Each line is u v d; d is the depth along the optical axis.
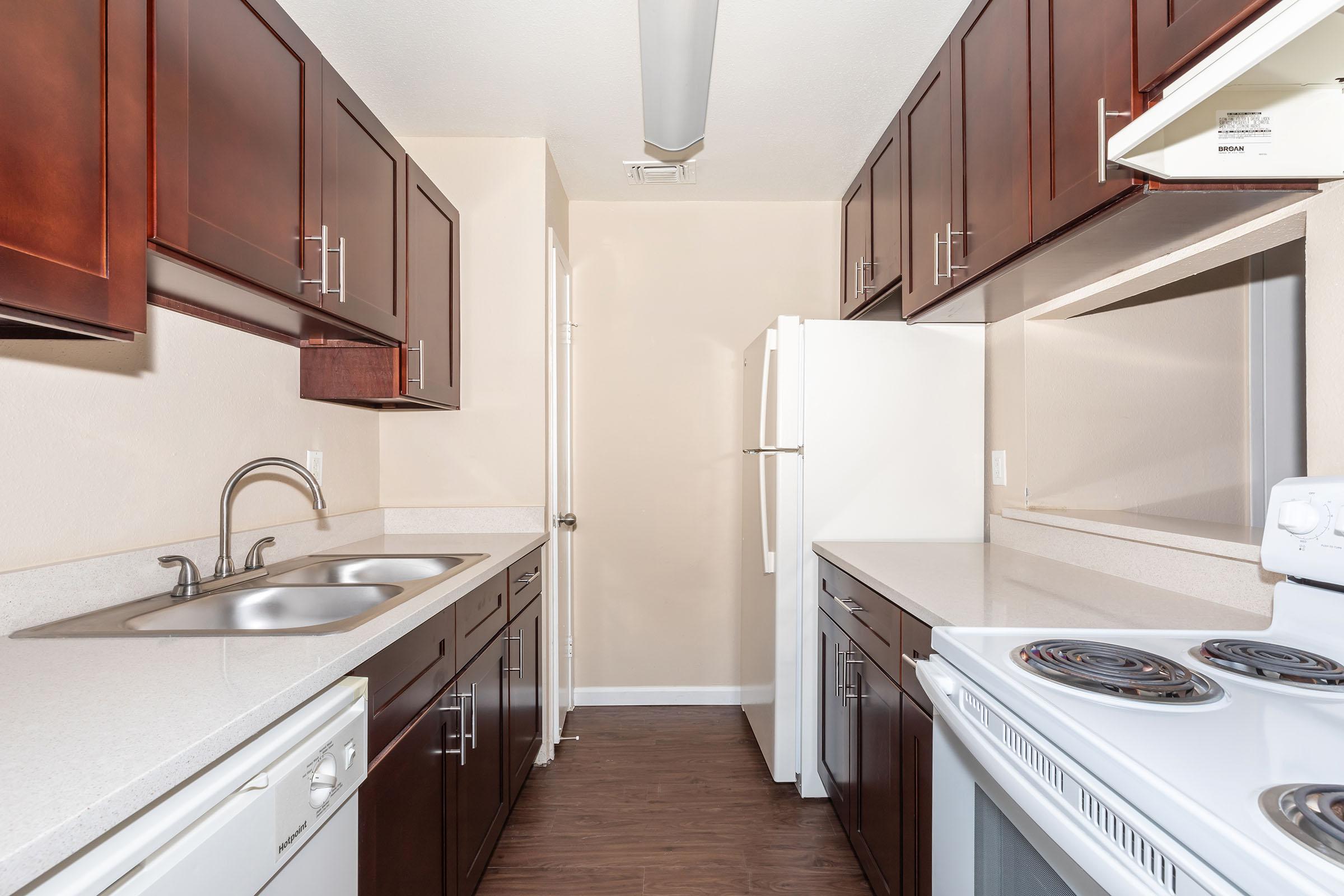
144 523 1.36
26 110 0.74
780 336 2.27
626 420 3.15
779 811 2.18
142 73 0.92
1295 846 0.47
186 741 0.65
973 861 1.04
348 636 1.03
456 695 1.50
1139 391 1.91
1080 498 1.98
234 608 1.40
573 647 3.14
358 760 0.99
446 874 1.43
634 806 2.21
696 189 3.02
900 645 1.46
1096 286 1.64
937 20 1.83
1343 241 1.04
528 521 2.48
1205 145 1.02
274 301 1.37
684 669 3.15
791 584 2.28
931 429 2.26
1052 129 1.26
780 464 2.26
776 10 1.79
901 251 2.09
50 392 1.14
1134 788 0.59
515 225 2.53
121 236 0.88
